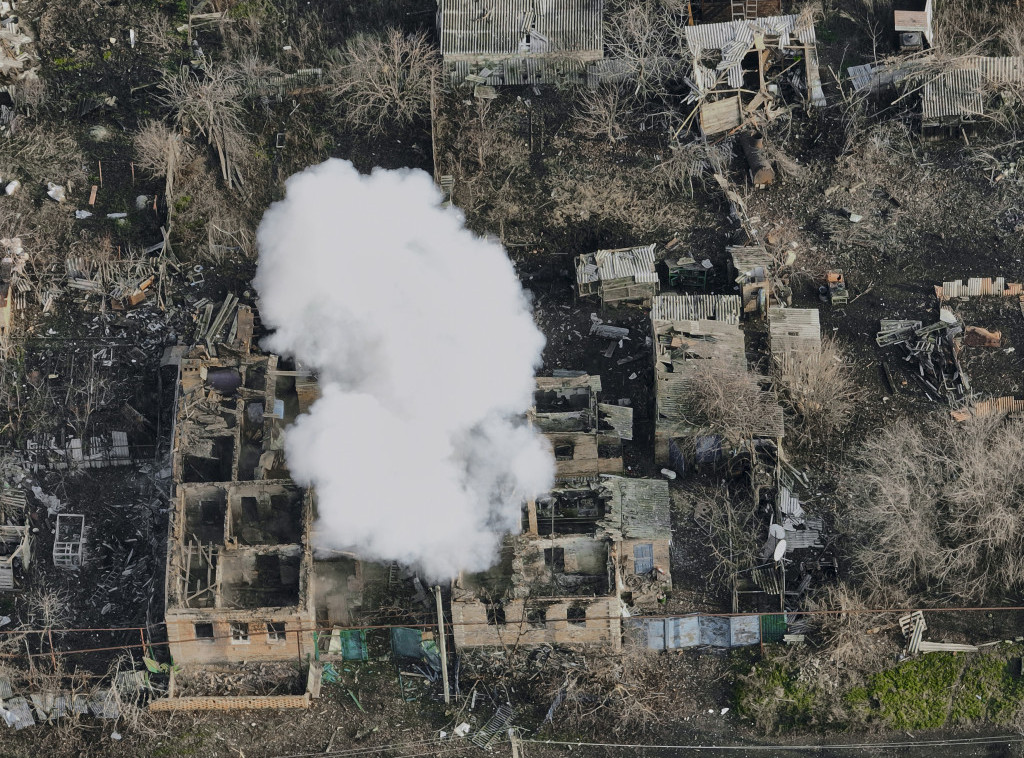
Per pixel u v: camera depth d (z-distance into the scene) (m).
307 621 64.00
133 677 65.06
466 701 65.50
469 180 75.06
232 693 65.50
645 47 75.44
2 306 71.75
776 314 71.62
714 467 69.38
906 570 67.00
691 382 68.88
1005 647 66.31
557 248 74.06
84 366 71.62
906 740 64.94
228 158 75.25
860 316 73.00
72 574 68.31
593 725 65.06
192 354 69.69
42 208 75.00
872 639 66.06
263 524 67.31
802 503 68.88
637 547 66.69
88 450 70.19
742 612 66.31
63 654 66.50
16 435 70.56
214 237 74.00
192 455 67.56
